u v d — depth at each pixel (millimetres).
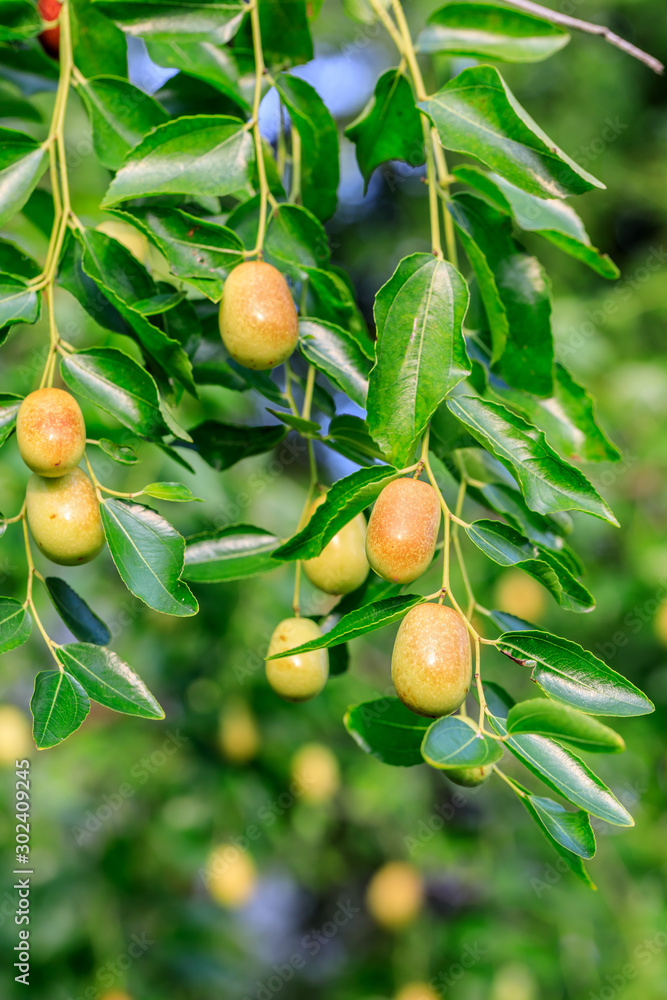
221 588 1230
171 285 742
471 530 688
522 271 770
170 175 723
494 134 698
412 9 1994
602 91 2252
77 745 1273
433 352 682
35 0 778
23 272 759
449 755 647
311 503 752
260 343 705
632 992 1269
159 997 1210
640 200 2244
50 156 727
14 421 690
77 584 1239
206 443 768
